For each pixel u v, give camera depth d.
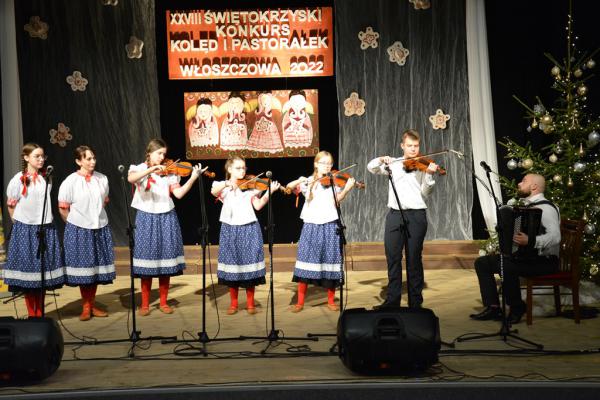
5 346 3.72
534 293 5.47
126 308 5.65
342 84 7.34
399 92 7.35
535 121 6.27
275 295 6.02
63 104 7.34
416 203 5.20
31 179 5.12
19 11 7.25
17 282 5.10
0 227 6.21
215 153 7.45
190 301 5.86
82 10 7.29
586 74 6.93
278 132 7.44
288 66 7.35
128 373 3.99
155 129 7.38
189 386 3.73
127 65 7.33
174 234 5.45
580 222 4.97
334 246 5.41
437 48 7.31
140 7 7.28
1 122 7.30
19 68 7.29
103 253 5.32
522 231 4.89
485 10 7.22
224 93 7.40
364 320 3.83
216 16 7.30
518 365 4.06
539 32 7.18
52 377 3.94
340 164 7.39
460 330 4.84
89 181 5.29
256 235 5.41
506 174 7.31
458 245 7.21
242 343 4.58
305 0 7.29
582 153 5.99
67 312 5.54
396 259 5.25
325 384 3.73
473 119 7.23
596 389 3.65
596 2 6.89
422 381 3.77
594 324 4.98
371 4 7.28
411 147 5.24
